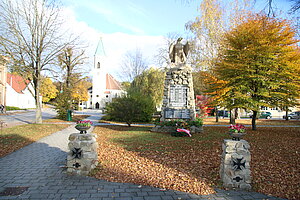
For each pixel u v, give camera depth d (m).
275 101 14.38
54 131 13.98
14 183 4.89
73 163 5.49
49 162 6.61
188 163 6.44
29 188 4.61
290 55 13.66
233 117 20.59
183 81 13.86
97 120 24.36
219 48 21.16
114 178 5.25
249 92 14.91
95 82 69.88
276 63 13.16
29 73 17.36
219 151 7.79
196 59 24.17
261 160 6.71
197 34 23.41
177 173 5.60
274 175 5.45
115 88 73.75
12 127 15.12
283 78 13.59
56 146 9.18
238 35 14.40
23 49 16.53
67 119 22.77
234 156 4.79
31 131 13.39
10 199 4.08
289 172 5.63
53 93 59.50
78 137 5.55
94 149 5.79
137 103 17.83
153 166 6.17
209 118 31.34
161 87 33.84
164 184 4.91
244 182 4.76
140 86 34.28
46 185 4.79
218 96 15.37
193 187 4.75
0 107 32.75
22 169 5.91
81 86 50.72
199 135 11.81
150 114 23.81
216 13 22.08
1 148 8.38
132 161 6.62
